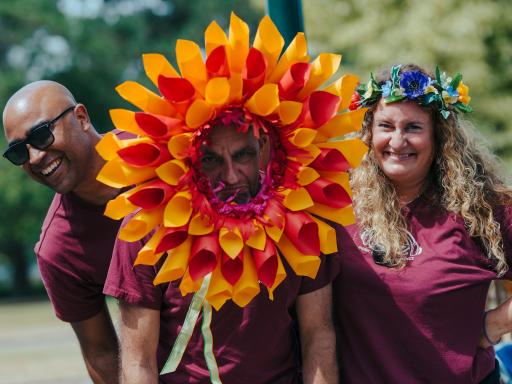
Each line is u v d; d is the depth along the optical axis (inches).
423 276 224.2
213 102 191.8
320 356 216.1
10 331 971.9
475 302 227.3
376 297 225.9
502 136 880.9
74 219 259.1
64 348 788.6
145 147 195.6
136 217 195.2
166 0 1850.4
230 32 195.0
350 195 204.4
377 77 236.8
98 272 259.6
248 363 212.7
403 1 909.8
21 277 1870.1
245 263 200.5
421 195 237.3
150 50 1755.7
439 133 237.1
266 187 203.5
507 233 232.2
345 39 931.3
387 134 232.4
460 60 861.8
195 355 213.5
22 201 1621.6
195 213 196.7
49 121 242.7
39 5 1660.9
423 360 223.1
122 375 211.3
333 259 221.0
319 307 217.9
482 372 230.1
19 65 1690.5
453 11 864.9
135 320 210.8
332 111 197.9
